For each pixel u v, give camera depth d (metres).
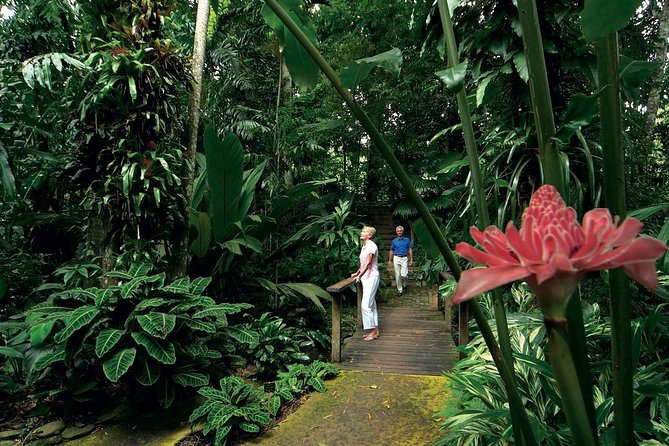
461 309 3.76
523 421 0.58
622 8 0.46
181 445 2.50
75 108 3.26
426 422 2.63
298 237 5.46
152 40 3.40
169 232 3.62
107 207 3.34
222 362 3.73
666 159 5.14
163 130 3.40
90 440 2.54
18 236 4.89
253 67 7.28
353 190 12.81
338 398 3.05
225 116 6.93
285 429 2.64
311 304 5.59
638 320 1.62
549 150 0.55
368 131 0.59
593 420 0.54
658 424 1.34
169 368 2.94
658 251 0.33
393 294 7.39
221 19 6.09
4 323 3.18
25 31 4.73
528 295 2.77
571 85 2.62
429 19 2.35
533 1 0.56
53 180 3.90
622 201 0.56
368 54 8.92
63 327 3.05
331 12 8.62
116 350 2.75
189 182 3.88
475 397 2.03
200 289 3.36
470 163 0.71
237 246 4.08
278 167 6.34
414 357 3.93
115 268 3.30
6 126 3.40
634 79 0.73
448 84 0.62
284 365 3.66
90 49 3.44
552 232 0.35
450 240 3.62
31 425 2.69
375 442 2.43
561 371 0.37
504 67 2.26
